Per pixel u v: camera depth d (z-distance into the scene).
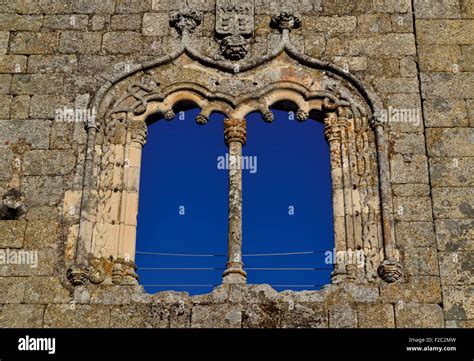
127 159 17.17
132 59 18.16
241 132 17.36
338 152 17.23
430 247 16.22
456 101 17.61
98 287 15.98
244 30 18.33
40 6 18.84
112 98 17.78
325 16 18.59
